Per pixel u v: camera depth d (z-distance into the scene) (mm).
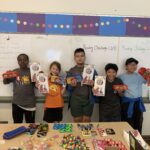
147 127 3168
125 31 2881
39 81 2604
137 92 2861
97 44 2875
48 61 2861
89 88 2744
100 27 2840
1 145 1627
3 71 2830
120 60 2939
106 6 2807
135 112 2887
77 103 2752
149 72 2857
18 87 2736
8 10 2703
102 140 1734
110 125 2049
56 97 2758
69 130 1900
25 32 2768
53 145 1646
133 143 1378
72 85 2693
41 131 1862
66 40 2834
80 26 2816
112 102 2758
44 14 2748
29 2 2713
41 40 2805
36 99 2938
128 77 2867
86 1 2771
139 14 2863
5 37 2754
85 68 2674
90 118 2869
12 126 1948
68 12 2773
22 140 1713
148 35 2918
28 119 2850
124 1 2816
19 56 2695
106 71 2777
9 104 2918
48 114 2789
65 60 2877
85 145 1651
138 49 2936
